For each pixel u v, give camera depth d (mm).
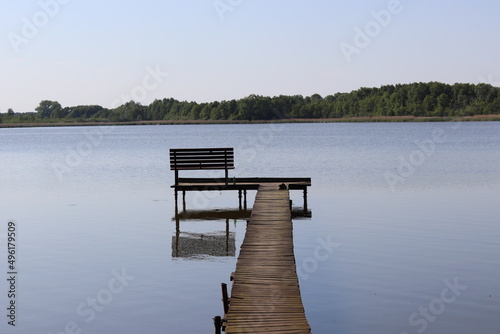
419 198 26922
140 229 20516
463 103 167000
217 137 103812
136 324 11570
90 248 17594
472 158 49250
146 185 33688
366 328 11203
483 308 12125
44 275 14828
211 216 23188
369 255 16359
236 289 11312
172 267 15430
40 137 128625
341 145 72438
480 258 15820
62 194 29969
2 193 30609
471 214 22391
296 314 10039
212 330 11250
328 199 27156
